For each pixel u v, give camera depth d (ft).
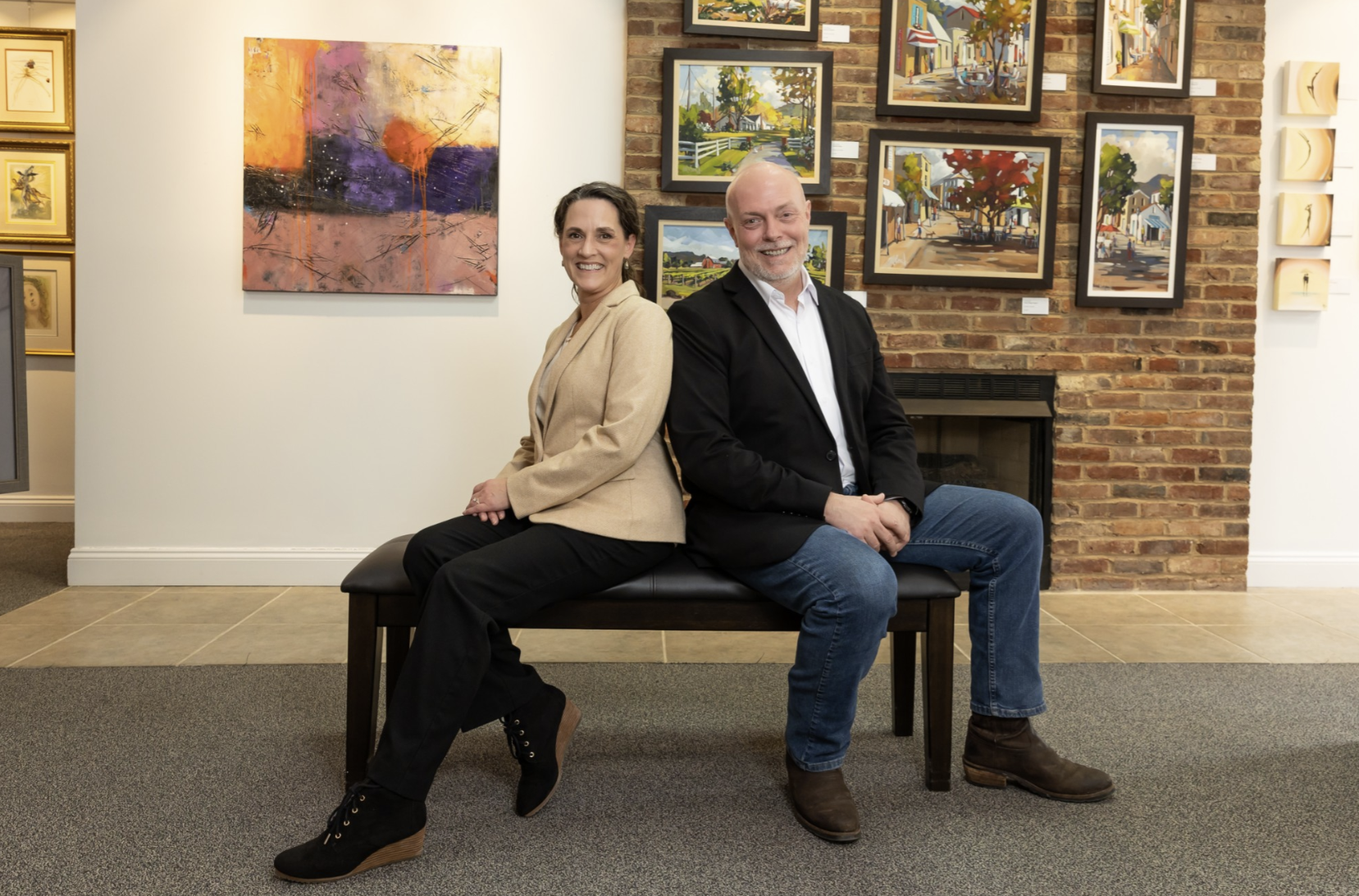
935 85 11.55
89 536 11.65
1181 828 5.39
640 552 5.66
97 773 6.02
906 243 11.65
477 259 11.67
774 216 5.98
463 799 5.73
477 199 11.62
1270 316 12.57
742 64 11.34
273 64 11.32
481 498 5.80
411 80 11.48
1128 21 11.58
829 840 5.18
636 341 5.84
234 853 4.99
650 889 4.66
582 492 5.64
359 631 5.63
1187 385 12.06
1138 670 8.69
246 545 11.76
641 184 11.51
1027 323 11.92
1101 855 5.05
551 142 11.73
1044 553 12.12
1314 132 12.33
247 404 11.66
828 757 5.42
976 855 5.04
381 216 11.53
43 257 16.21
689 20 11.27
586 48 11.71
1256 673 8.60
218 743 6.59
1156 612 11.06
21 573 12.31
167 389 11.58
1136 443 12.09
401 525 11.86
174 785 5.84
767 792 5.88
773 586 5.47
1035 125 11.76
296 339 11.66
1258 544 12.75
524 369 11.85
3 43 15.85
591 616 5.66
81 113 11.31
